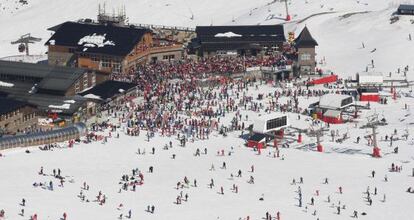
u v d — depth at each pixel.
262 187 147.62
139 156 164.88
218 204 139.00
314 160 163.12
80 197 140.50
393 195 143.12
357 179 151.50
